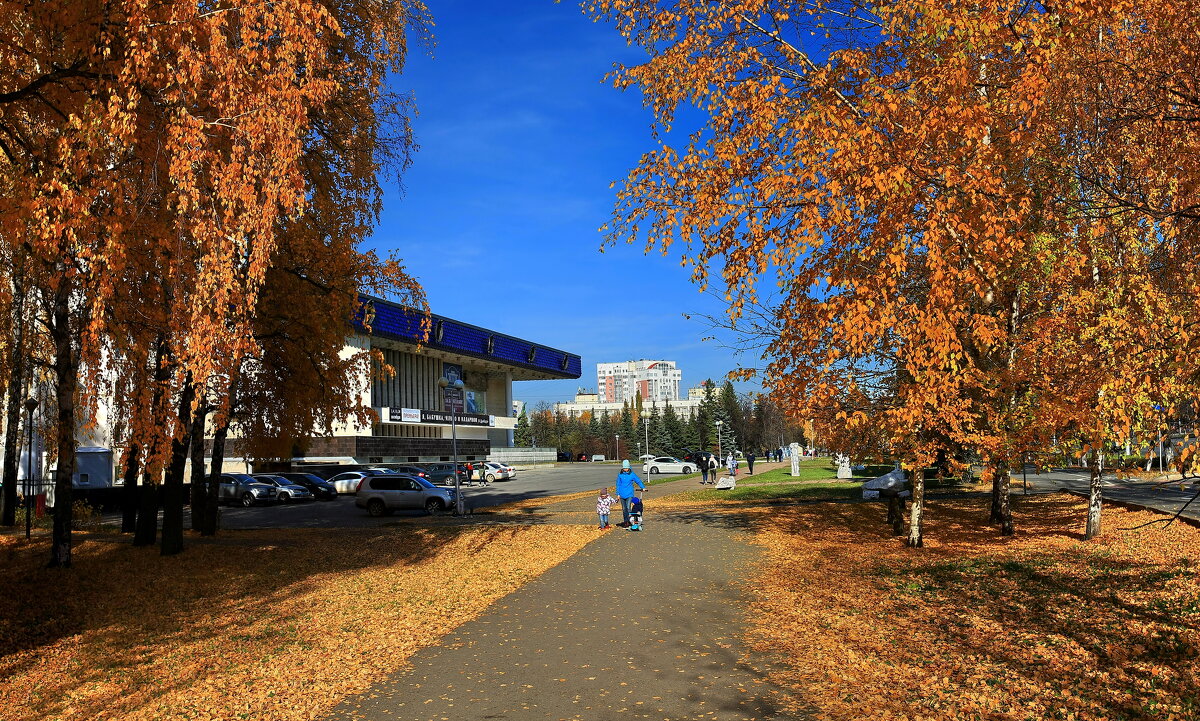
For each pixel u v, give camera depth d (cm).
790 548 1742
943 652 806
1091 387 1059
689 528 2191
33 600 1351
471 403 9831
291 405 2084
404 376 8331
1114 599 1004
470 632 1007
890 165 1020
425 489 3222
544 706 691
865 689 700
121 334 952
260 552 1930
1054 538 1661
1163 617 891
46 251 830
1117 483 3269
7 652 1030
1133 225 862
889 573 1333
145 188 873
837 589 1209
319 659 911
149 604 1337
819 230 1087
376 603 1266
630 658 843
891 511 1931
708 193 1192
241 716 714
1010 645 817
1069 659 754
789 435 11581
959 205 1089
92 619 1230
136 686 845
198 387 905
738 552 1703
